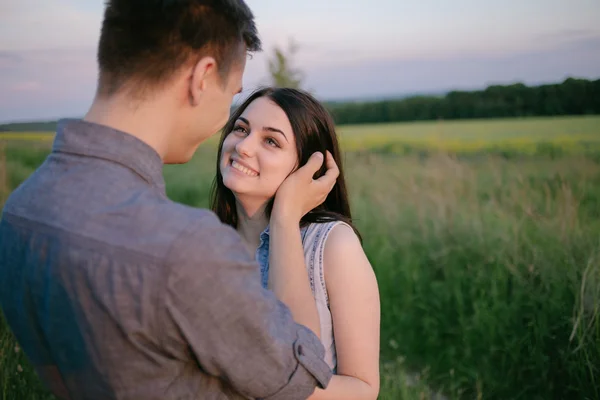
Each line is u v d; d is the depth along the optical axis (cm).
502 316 314
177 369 89
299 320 115
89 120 97
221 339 86
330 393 116
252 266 91
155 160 97
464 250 402
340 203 160
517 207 449
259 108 143
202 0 96
